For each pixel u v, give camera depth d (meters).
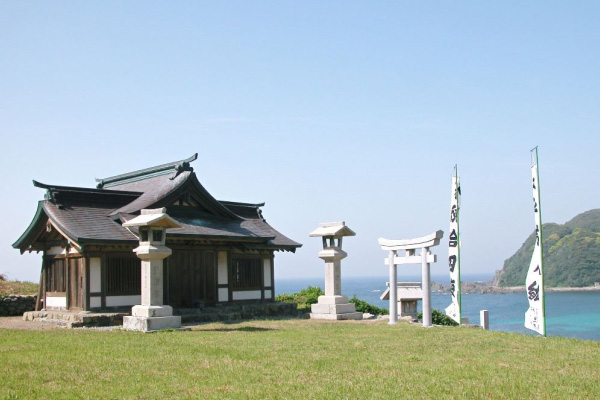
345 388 10.56
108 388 10.54
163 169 30.45
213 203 29.39
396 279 23.62
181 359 13.29
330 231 27.11
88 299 24.00
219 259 29.25
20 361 12.89
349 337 17.81
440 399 9.79
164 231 20.88
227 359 13.38
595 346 15.91
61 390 10.36
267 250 31.45
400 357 13.88
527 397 9.97
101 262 24.50
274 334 18.62
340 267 27.62
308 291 38.06
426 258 22.08
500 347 15.66
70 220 24.53
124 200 27.91
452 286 23.23
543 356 14.15
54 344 15.53
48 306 26.66
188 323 24.06
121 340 16.58
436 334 18.64
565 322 55.47
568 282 123.94
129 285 25.30
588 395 10.13
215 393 10.20
